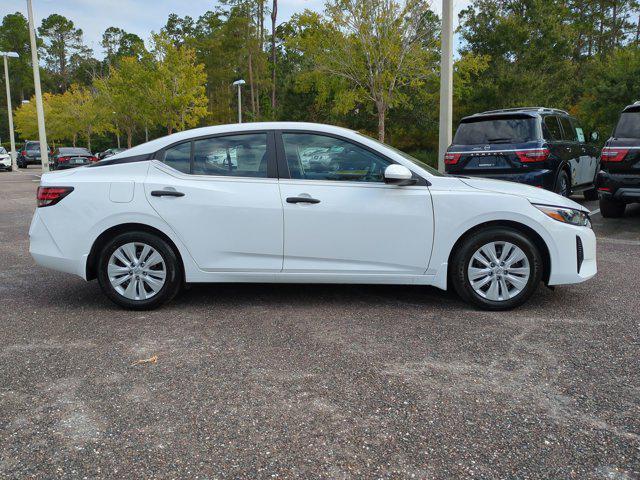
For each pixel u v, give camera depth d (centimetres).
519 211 446
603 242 755
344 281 464
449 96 1062
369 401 301
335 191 456
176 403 301
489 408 292
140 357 366
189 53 3088
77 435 269
